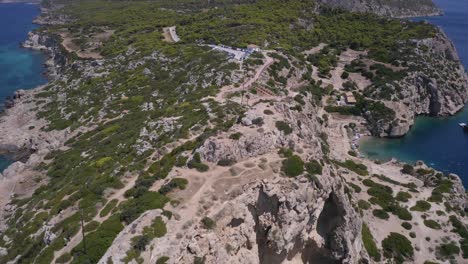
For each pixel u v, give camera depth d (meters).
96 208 59.91
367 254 68.31
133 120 105.75
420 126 147.50
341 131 130.38
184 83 117.94
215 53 134.12
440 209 89.00
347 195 66.44
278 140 64.12
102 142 96.06
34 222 65.75
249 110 71.44
